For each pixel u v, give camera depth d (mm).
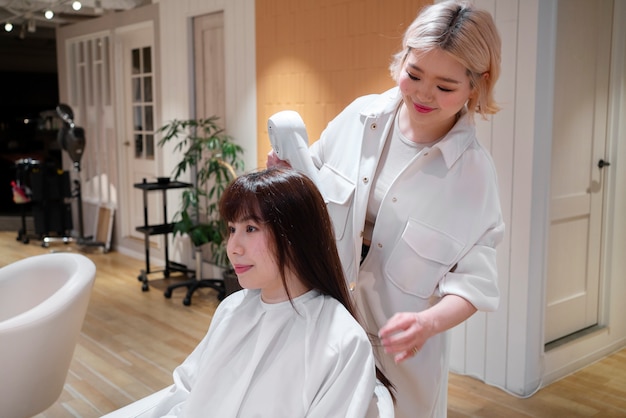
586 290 3744
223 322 1413
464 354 3453
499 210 1658
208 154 5238
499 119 3125
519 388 3219
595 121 3602
